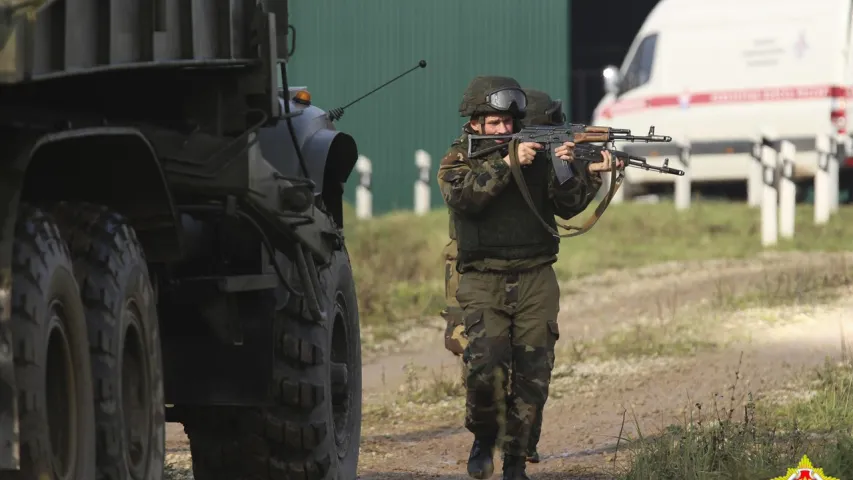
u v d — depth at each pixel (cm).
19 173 1459
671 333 4703
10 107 1551
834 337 4506
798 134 9244
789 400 3362
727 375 3875
